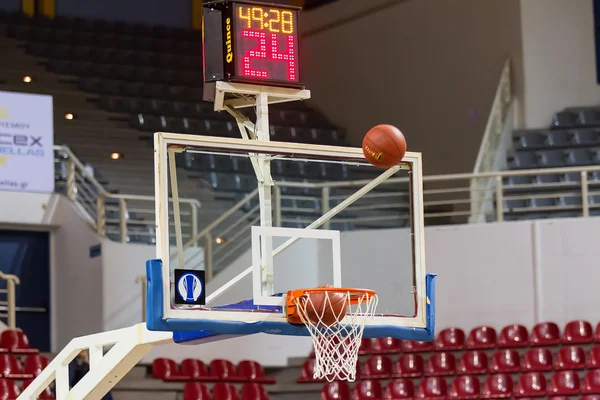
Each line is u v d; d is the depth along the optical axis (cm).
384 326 592
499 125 1495
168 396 1192
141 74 1814
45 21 1878
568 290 1300
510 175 1328
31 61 1752
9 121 1274
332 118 1828
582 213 1402
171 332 586
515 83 1541
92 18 1944
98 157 1536
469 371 1252
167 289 543
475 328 1301
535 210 1396
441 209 1570
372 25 1756
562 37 1548
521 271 1311
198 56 1920
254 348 1309
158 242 546
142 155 1575
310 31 1886
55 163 1422
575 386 1202
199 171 1255
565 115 1525
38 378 674
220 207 1382
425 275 610
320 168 1258
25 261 1392
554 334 1280
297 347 1318
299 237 609
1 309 1323
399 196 1288
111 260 1313
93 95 1697
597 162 1480
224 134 1700
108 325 1301
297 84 621
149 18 1988
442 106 1627
